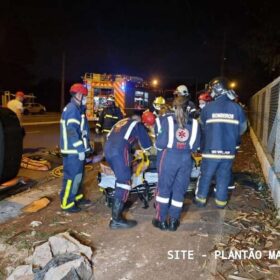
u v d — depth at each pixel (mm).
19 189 6094
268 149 7668
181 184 4379
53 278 3102
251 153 10367
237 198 5734
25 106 31406
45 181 6773
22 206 5285
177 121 4297
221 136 4836
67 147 4859
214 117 4844
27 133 14648
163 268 3537
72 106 4895
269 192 6023
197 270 3506
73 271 3182
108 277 3369
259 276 3424
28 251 3840
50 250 3691
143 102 15688
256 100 12422
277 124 5949
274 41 14367
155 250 3902
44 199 5461
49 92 43344
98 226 4543
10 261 3643
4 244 4000
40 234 4258
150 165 5289
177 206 4406
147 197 5188
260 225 4598
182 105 4344
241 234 4336
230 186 5918
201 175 5113
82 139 5094
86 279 3299
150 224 4621
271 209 5199
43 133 14805
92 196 5781
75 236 4219
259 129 10414
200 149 5031
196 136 4316
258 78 24422
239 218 4832
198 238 4215
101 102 15141
